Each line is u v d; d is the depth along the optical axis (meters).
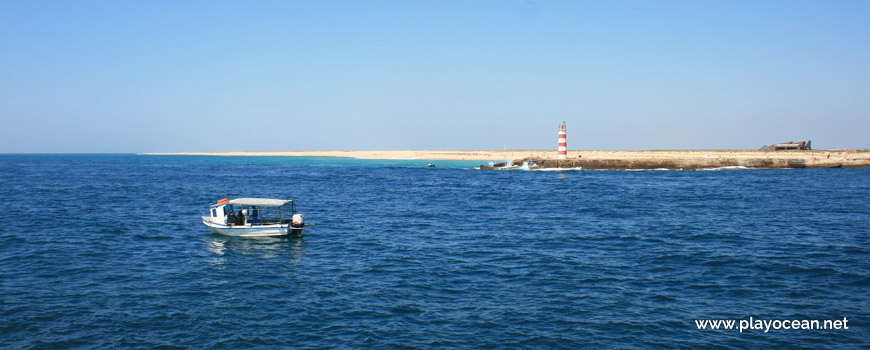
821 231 38.56
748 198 60.44
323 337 19.72
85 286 25.70
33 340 19.34
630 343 19.12
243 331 20.30
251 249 34.06
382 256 31.73
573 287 25.20
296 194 70.06
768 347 18.83
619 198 61.53
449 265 29.42
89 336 19.77
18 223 43.75
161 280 26.88
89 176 114.81
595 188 75.44
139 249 34.06
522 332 20.05
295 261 30.73
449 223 43.78
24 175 118.44
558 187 77.88
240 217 39.44
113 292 24.83
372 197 65.38
